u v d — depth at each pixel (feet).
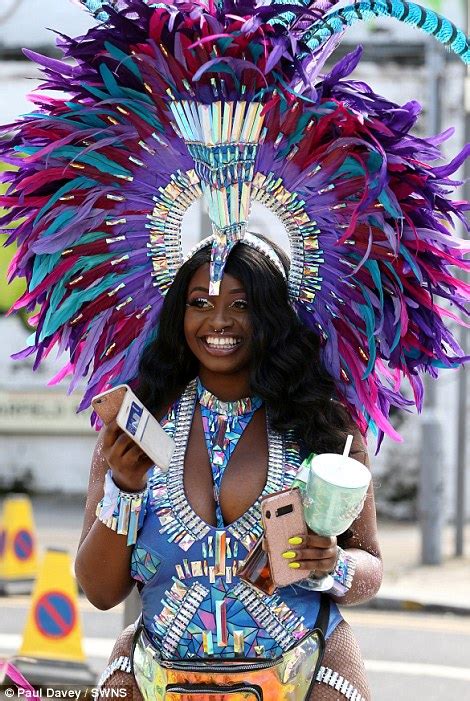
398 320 26.76
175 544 24.34
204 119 25.53
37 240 27.12
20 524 92.17
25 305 28.43
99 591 25.23
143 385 26.71
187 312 25.84
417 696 61.36
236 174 25.75
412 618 84.33
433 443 100.89
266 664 23.72
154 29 25.38
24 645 60.08
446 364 27.48
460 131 127.65
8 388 139.03
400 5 25.34
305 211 26.61
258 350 25.34
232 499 24.62
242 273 25.39
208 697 23.48
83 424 138.62
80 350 28.58
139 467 23.52
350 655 24.76
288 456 25.16
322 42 25.95
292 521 22.97
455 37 25.40
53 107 27.17
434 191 26.17
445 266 26.86
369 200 24.84
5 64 138.62
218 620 24.09
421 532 101.55
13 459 139.64
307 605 24.47
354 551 25.80
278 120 25.73
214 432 25.43
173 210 27.20
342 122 25.55
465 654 71.92
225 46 25.14
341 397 27.50
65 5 138.21
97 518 24.64
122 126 26.71
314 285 27.02
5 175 27.63
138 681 24.45
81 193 27.25
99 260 27.63
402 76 130.11
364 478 22.53
